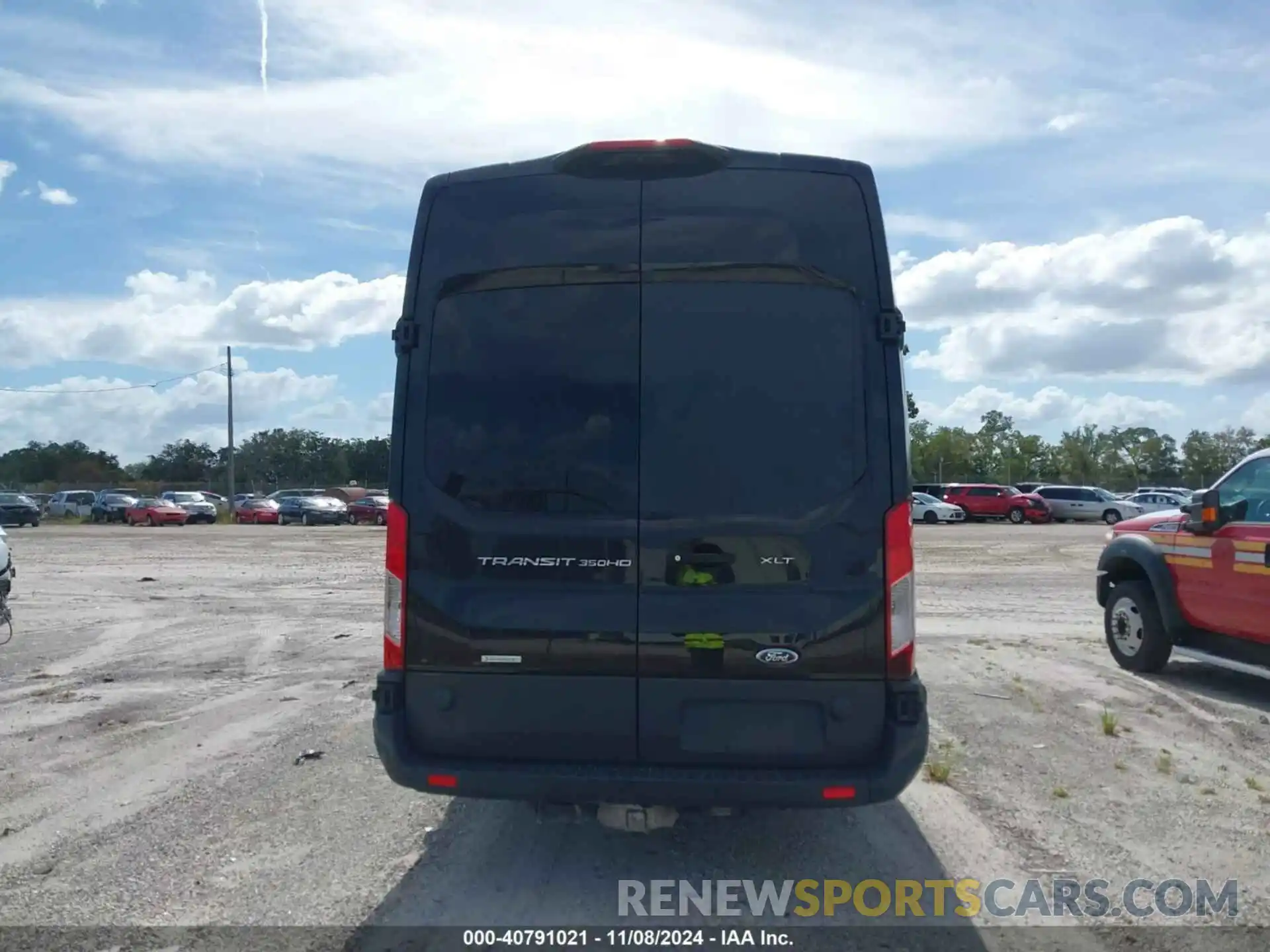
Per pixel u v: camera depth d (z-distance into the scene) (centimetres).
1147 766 646
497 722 434
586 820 552
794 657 421
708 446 428
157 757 673
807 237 432
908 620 424
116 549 2808
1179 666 952
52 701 834
